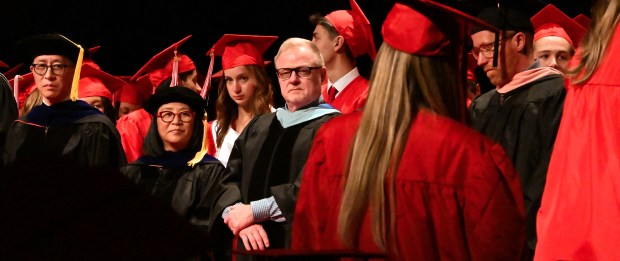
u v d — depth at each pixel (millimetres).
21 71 12555
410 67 3281
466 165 3121
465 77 3461
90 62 10000
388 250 3102
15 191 1097
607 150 3709
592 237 3686
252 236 5465
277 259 2916
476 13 5797
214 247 1171
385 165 3160
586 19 7836
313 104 5973
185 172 6605
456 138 3148
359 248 3197
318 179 3449
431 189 3119
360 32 7156
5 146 7781
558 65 6910
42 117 7789
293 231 3488
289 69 5941
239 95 7547
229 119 7645
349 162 3287
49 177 1117
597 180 3705
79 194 1107
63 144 7664
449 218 3092
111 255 1061
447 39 3322
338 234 3238
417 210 3104
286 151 5766
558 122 5355
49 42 7750
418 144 3156
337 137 3430
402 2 3336
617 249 3615
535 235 5172
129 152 9297
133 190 1136
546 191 3953
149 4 12375
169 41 12367
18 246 1061
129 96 10742
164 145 6820
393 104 3229
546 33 6996
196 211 6441
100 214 1097
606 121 3729
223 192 5910
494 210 3080
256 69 7672
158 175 6621
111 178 1139
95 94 9703
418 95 3260
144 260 1066
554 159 3943
